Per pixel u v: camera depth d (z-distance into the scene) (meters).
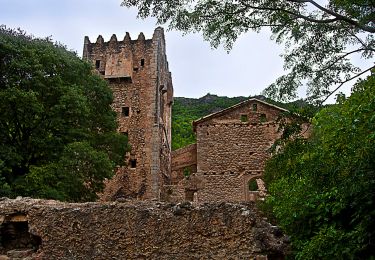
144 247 8.35
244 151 32.22
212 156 32.28
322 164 9.16
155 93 36.47
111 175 23.30
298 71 12.18
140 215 8.51
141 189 34.00
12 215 8.91
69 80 25.22
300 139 10.93
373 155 7.58
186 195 32.19
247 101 33.16
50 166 20.89
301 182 10.34
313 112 11.43
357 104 9.22
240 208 8.38
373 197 8.02
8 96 21.17
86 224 8.59
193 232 8.31
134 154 35.09
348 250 7.95
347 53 12.20
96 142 26.50
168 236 8.34
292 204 10.02
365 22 10.92
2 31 24.72
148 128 35.62
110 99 27.67
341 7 11.64
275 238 8.36
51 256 8.51
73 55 27.12
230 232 8.21
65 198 20.77
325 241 8.23
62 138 23.30
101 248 8.45
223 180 31.73
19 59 23.11
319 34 12.36
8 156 21.17
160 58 38.56
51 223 8.66
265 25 12.30
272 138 32.16
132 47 37.81
